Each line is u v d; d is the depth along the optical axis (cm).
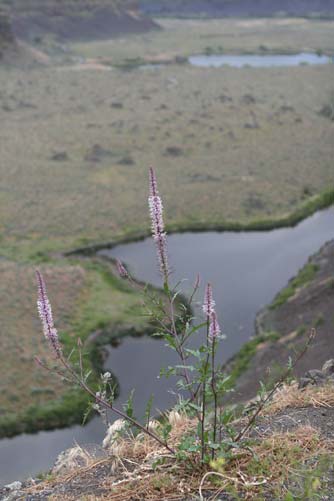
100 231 5103
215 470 531
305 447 573
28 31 17988
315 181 6419
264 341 3216
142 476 542
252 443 554
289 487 508
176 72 13788
